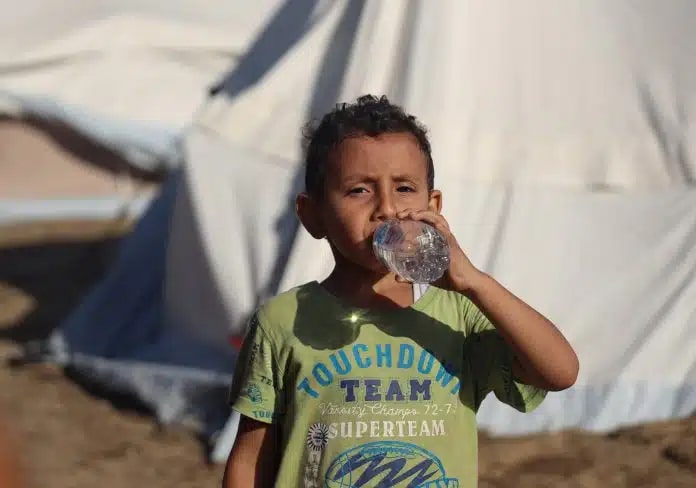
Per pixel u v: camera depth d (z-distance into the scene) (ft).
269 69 23.90
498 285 7.64
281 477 7.88
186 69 53.31
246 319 21.08
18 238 49.14
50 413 23.12
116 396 23.91
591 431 20.07
